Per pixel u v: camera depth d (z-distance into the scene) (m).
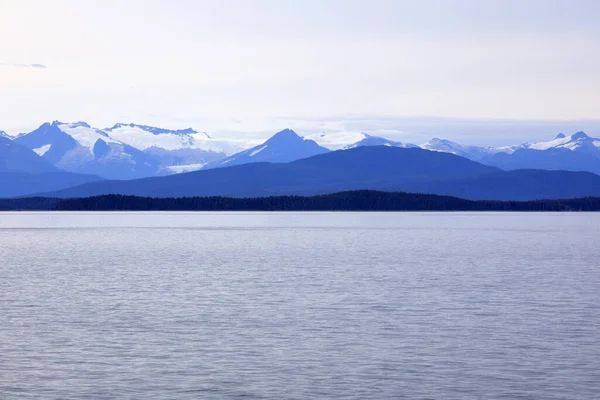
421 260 196.62
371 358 83.88
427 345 89.75
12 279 152.00
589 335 94.94
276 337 93.75
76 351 86.69
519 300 122.50
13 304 118.38
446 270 169.88
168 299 123.69
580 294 129.38
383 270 169.62
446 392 72.62
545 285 141.62
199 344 90.12
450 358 83.94
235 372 78.69
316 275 158.88
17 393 72.12
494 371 79.06
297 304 118.19
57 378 76.56
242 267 177.12
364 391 72.88
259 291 133.12
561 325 101.12
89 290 134.75
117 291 133.38
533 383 75.12
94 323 102.38
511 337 93.75
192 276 157.25
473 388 73.75
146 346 89.06
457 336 94.44
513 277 155.12
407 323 102.62
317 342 91.19
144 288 137.38
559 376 77.38
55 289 136.12
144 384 74.81
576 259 199.75
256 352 86.38
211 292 131.88
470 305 117.50
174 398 70.94
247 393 72.25
